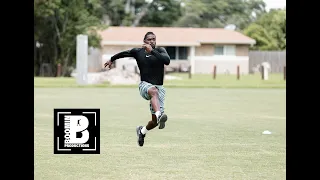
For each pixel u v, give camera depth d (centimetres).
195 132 1845
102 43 7306
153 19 9469
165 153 1434
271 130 1906
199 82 5022
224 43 7725
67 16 6253
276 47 8544
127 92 3806
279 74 7200
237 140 1667
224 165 1279
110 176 1155
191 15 10250
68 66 6431
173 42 7488
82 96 3403
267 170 1226
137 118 2244
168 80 5303
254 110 2636
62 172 1195
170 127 1977
